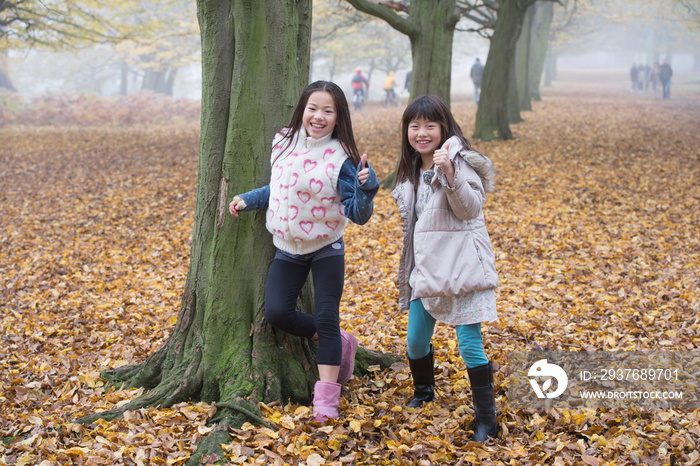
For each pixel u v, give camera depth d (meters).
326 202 2.93
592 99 27.48
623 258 6.22
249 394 3.11
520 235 7.11
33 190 10.63
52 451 2.67
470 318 2.87
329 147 2.94
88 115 22.06
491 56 14.27
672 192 9.06
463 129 16.47
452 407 3.21
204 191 3.35
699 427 2.86
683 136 14.35
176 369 3.33
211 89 3.29
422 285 2.87
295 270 3.11
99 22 18.00
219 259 3.30
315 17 17.27
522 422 3.06
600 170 10.70
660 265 5.97
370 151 13.27
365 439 2.86
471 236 2.87
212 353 3.27
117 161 13.29
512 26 13.93
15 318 5.09
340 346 3.06
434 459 2.64
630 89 37.03
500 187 9.71
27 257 7.12
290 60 3.31
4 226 8.50
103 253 7.18
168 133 18.30
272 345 3.29
